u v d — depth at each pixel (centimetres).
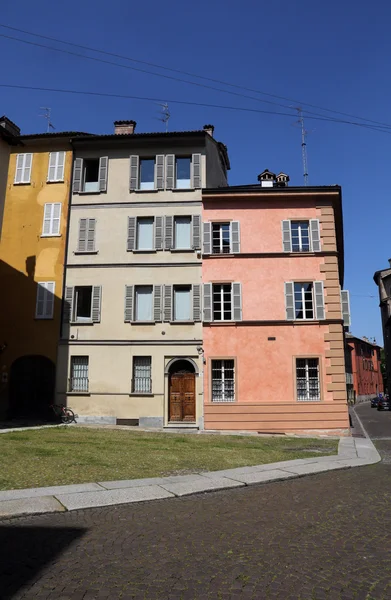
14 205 2453
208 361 2230
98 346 2286
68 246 2394
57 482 919
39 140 2495
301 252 2286
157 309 2295
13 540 587
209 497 849
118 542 580
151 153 2469
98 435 1716
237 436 1919
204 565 503
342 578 471
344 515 709
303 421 2150
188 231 2394
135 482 941
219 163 2808
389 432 2398
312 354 2198
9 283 2375
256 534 612
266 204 2353
